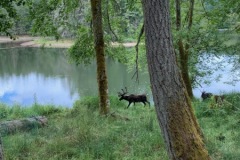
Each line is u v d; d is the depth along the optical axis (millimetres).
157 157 9352
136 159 9375
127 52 21906
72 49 18125
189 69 19797
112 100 18812
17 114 17438
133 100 17938
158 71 6824
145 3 6789
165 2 6719
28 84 35375
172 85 6863
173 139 6930
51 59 55094
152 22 6742
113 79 35688
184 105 7000
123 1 19000
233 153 9250
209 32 16062
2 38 95625
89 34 17625
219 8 18141
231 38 18438
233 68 21656
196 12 20328
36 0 16484
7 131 12852
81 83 34812
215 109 14898
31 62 52625
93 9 14883
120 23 19922
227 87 26281
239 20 16844
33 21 17125
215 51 17672
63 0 17062
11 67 48438
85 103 17844
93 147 10312
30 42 82625
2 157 6391
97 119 13953
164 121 6965
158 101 6953
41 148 10648
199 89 26078
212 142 10312
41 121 13953
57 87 33219
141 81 33812
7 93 31359
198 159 6895
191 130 7004
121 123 13570
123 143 10812
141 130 12188
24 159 9852
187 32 13859
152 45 6797
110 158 9578
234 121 13117
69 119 14797
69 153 10023
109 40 18297
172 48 6875
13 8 13023
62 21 17594
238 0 15711
